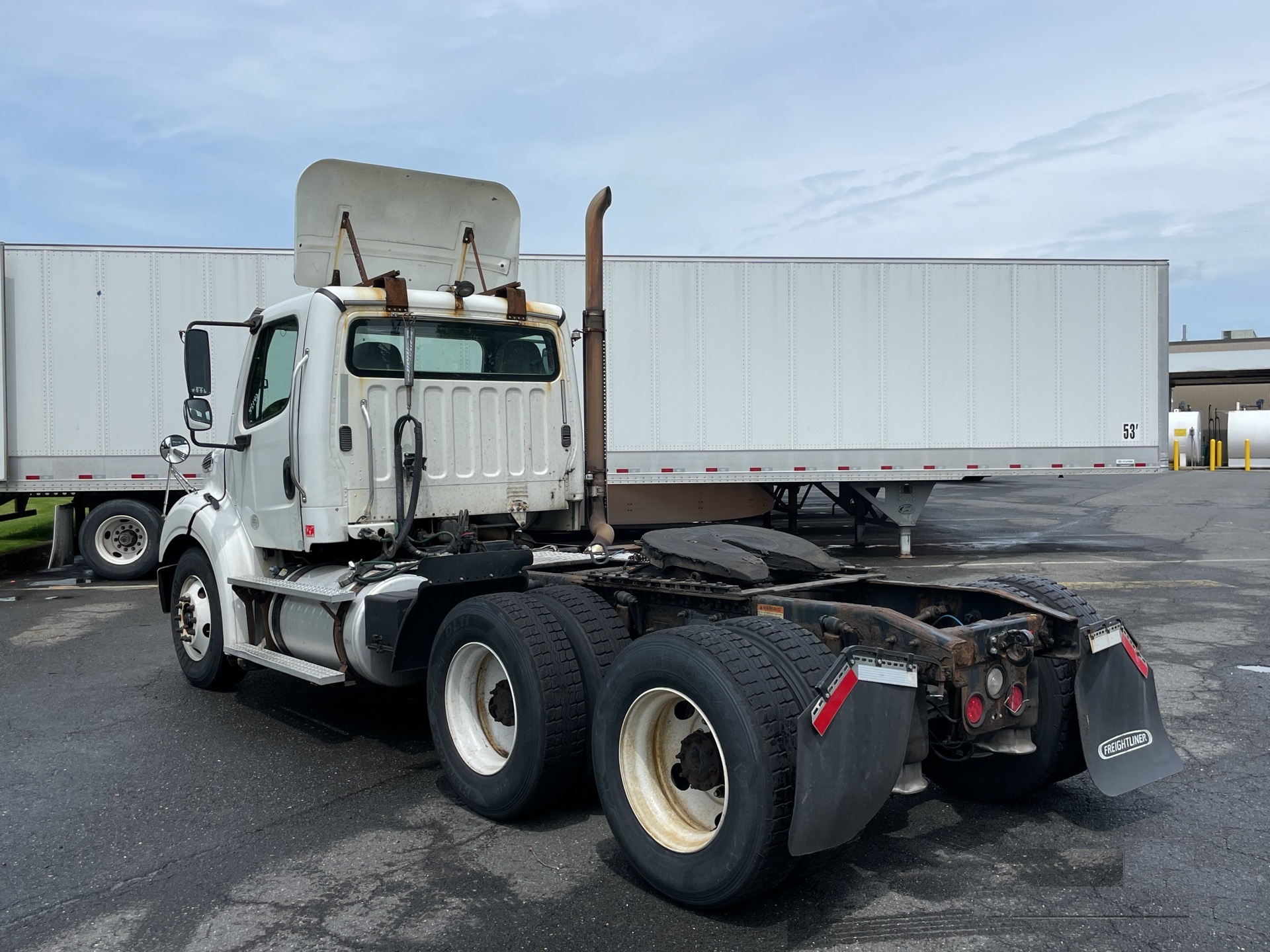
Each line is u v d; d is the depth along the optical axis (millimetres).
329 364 5082
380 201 5781
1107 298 12992
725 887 3109
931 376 12930
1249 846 3826
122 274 11805
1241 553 13055
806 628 3766
